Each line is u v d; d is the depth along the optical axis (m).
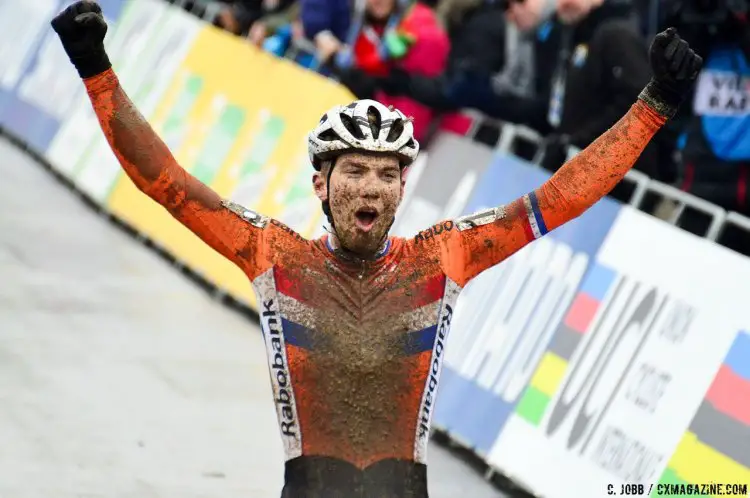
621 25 16.64
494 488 15.43
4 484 13.94
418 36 18.83
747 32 16.56
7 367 17.38
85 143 26.23
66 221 24.28
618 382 14.74
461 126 18.48
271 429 16.48
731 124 16.81
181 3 26.77
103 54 8.66
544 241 16.22
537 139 17.56
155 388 17.36
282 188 20.89
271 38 23.34
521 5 18.34
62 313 19.72
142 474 14.70
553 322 15.73
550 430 15.20
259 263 8.90
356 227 8.62
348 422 8.61
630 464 14.32
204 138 23.16
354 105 8.70
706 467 13.74
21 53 29.80
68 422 15.90
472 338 16.56
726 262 14.40
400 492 8.55
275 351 8.76
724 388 13.87
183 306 20.86
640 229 15.34
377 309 8.80
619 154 8.98
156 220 23.50
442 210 18.06
